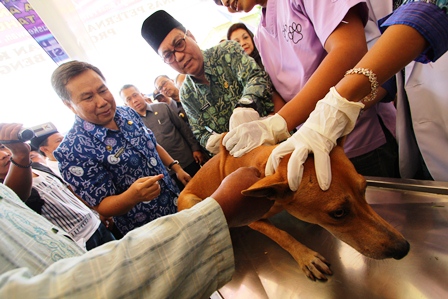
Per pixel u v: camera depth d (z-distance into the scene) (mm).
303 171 778
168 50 1547
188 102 1852
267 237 1112
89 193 1415
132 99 2938
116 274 408
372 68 731
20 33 2816
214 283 521
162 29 1514
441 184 886
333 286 769
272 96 1616
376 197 1014
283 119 1015
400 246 709
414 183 950
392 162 1480
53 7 2619
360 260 813
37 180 1645
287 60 1400
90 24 3176
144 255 442
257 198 634
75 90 1338
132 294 409
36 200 1533
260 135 1048
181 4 3713
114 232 2381
